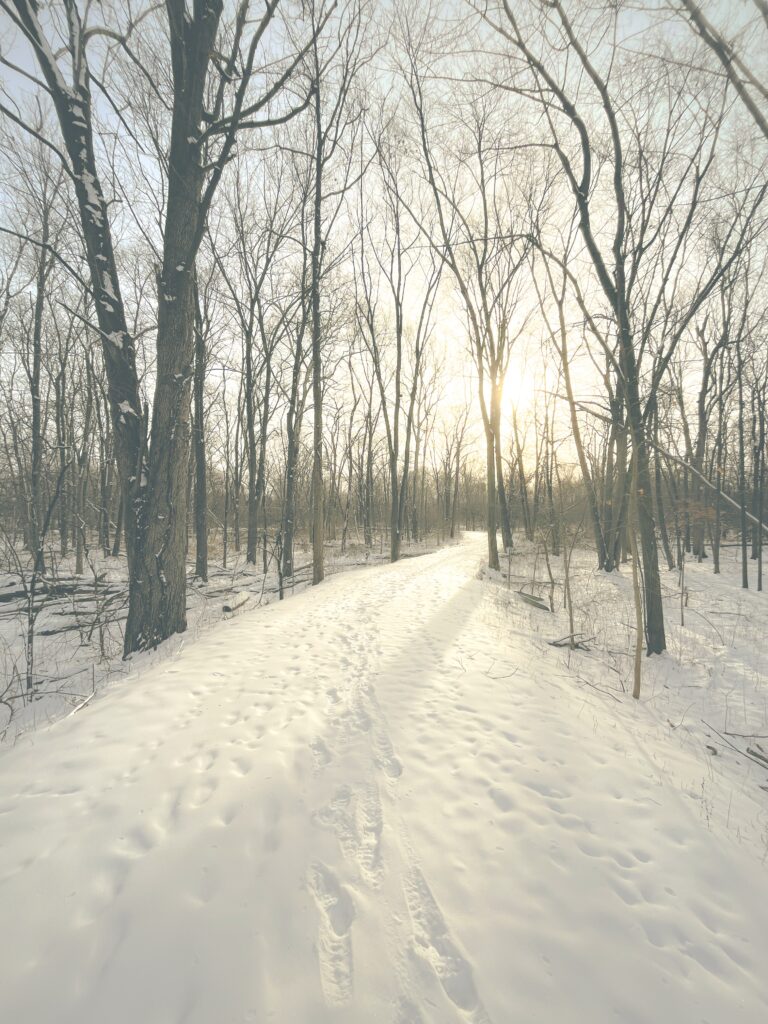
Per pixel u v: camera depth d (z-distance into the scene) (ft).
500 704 15.79
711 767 13.93
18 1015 5.85
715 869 9.19
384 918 7.66
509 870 8.77
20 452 50.90
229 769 11.30
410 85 46.60
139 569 23.48
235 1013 6.04
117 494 76.13
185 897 7.69
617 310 24.35
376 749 12.59
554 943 7.39
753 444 54.03
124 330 23.59
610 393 42.73
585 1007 6.47
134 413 23.68
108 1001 6.09
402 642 22.57
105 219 23.34
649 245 32.07
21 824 9.29
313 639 22.99
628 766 12.71
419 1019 6.19
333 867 8.63
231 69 23.12
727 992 6.81
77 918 7.24
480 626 27.09
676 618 33.81
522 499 88.74
